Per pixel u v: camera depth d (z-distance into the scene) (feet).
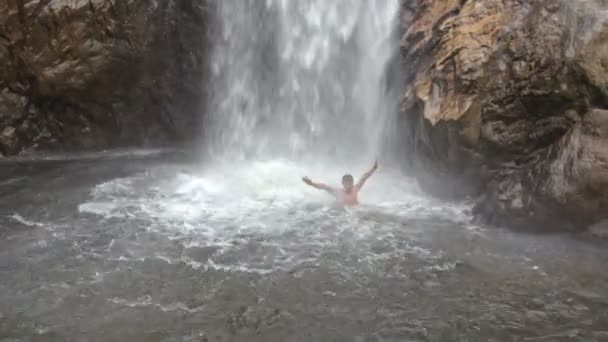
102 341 14.83
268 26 38.99
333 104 36.96
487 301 16.78
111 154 39.78
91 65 36.94
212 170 34.37
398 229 23.18
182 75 40.81
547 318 15.71
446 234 22.45
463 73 24.16
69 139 39.93
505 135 23.20
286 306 16.69
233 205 26.76
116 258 20.25
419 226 23.50
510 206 22.30
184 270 19.21
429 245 21.31
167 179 31.94
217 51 40.68
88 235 22.63
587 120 20.44
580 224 20.79
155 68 39.52
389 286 17.92
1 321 15.83
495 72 23.40
